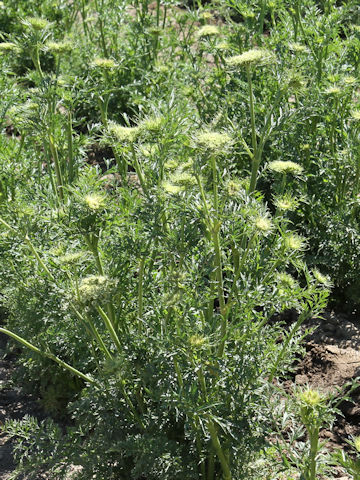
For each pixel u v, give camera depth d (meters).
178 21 7.20
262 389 3.05
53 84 4.46
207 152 2.63
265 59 3.54
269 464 3.13
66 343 3.74
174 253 3.00
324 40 5.32
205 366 2.84
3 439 3.83
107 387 3.21
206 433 2.92
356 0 5.73
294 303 3.14
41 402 4.04
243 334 3.14
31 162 5.23
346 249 4.78
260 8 5.70
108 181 3.83
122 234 3.21
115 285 3.04
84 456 3.14
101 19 6.90
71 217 2.97
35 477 3.52
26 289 3.76
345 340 4.42
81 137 4.75
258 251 3.62
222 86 5.77
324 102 5.04
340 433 3.77
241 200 3.41
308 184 5.21
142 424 3.20
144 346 3.21
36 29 4.33
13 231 3.21
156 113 3.35
